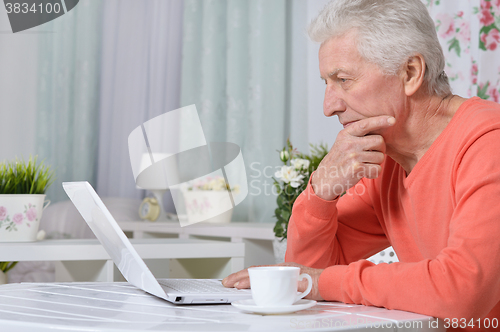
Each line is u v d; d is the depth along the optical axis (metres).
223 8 2.84
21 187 1.58
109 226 0.76
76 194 0.85
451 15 1.92
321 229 0.95
